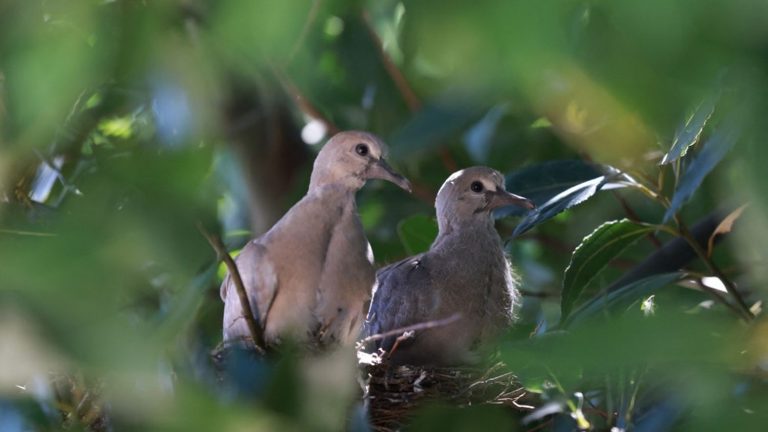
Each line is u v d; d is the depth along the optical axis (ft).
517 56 8.06
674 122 10.23
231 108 36.96
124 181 9.95
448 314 39.14
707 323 9.52
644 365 9.86
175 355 13.41
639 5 7.66
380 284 40.16
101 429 22.86
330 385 12.99
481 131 46.70
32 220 9.41
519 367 10.18
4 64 8.80
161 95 11.51
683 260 37.86
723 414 9.96
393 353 38.73
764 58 7.63
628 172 33.42
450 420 16.52
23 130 8.88
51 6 8.86
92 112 26.48
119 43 9.13
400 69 43.62
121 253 8.68
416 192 49.16
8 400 14.24
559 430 27.35
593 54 8.17
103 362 8.48
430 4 8.04
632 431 23.57
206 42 9.78
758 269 11.89
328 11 9.07
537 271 49.47
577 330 9.28
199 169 10.20
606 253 30.73
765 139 8.11
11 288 8.33
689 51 7.64
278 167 45.91
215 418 9.93
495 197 40.50
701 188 44.01
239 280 24.09
